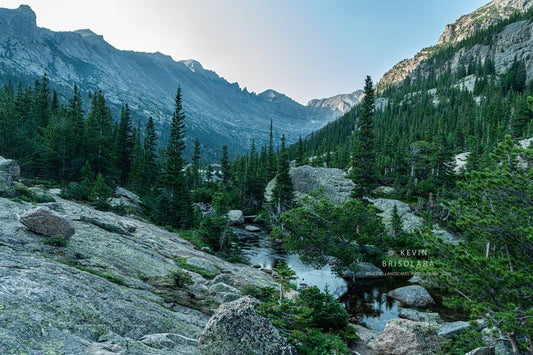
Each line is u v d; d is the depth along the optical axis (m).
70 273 12.08
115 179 71.56
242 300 10.83
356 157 60.41
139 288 15.46
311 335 14.48
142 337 9.53
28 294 8.68
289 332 12.88
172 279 19.05
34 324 7.28
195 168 116.06
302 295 21.11
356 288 32.88
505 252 15.45
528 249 13.42
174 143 59.56
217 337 9.45
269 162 107.75
